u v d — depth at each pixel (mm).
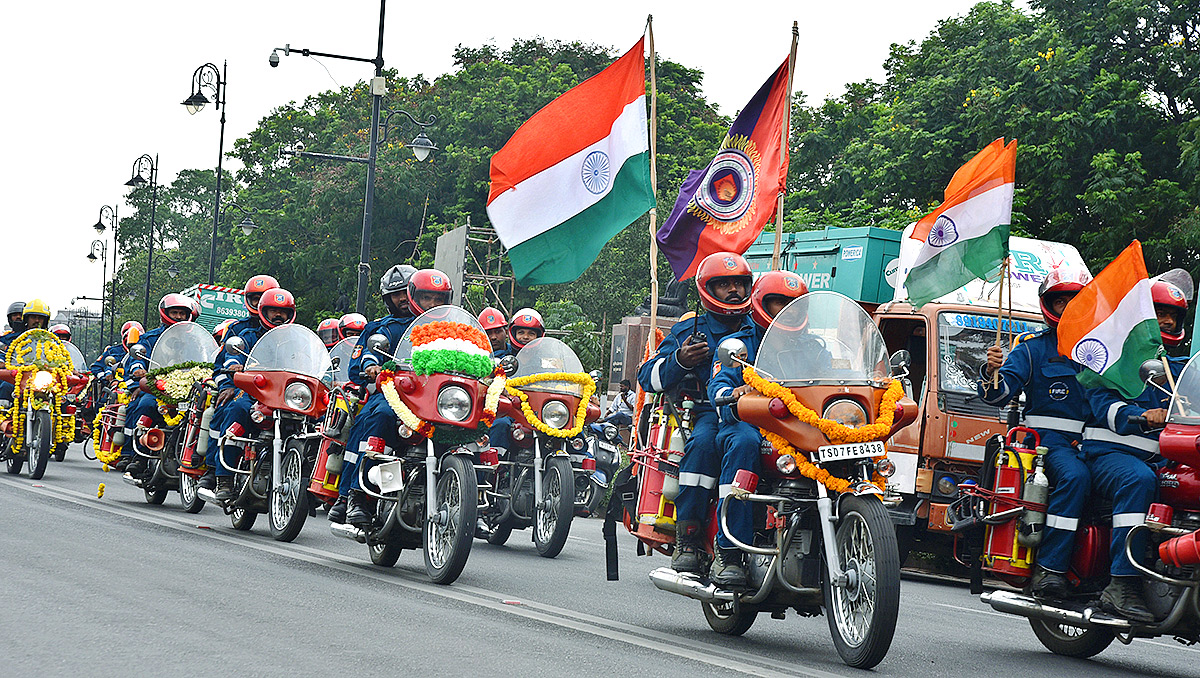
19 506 12398
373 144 25750
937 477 12219
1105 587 7133
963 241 10672
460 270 25141
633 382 20016
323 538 12008
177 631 6434
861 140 27734
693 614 8539
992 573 7539
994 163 10602
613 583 10023
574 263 10727
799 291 7195
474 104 41281
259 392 11312
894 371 6836
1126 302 7309
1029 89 23969
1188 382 6816
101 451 14492
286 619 6980
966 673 6730
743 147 10430
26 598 7188
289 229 44188
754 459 6832
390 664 5887
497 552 12352
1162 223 21891
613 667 6129
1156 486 6957
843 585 6418
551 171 10688
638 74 10672
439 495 9156
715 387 6922
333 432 10289
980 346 12539
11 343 16938
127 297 77562
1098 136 22953
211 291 30797
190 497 13484
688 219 10422
